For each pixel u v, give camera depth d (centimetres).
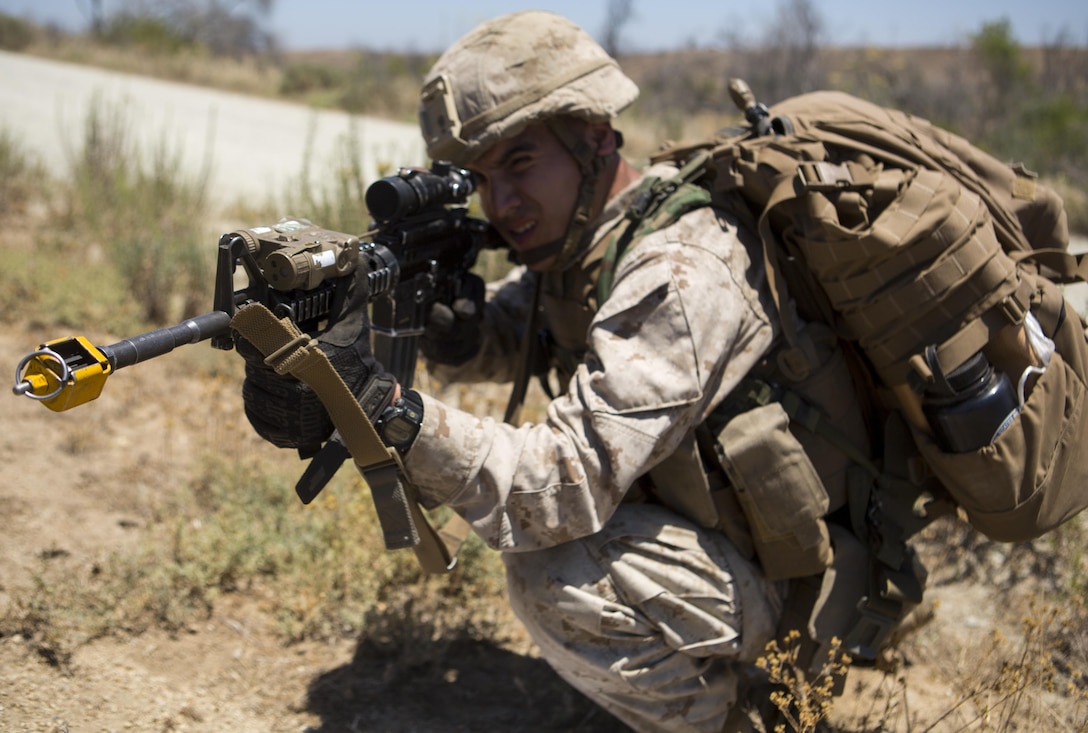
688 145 240
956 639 294
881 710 260
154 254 527
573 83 229
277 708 251
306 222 192
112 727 232
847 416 234
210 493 342
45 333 469
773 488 214
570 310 254
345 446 196
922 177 214
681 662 227
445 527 271
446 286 254
